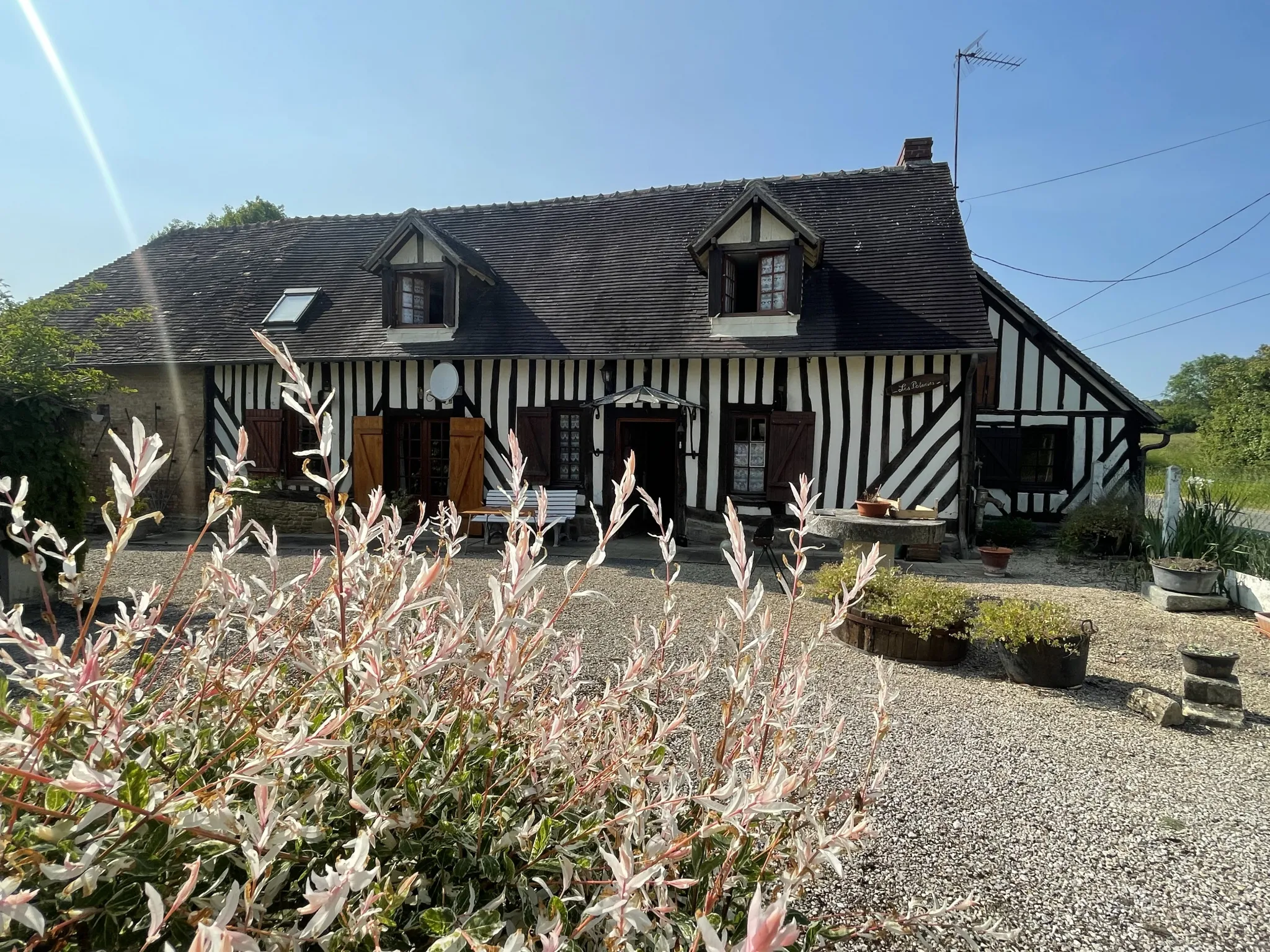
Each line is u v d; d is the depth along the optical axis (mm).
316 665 1446
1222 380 24656
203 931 703
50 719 972
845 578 4941
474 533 10312
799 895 1469
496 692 1473
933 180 11086
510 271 11906
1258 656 5121
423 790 1319
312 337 11461
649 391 9180
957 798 2949
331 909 853
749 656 1593
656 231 11820
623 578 7504
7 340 5742
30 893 804
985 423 11500
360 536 1334
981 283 11461
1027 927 2180
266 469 11266
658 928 1219
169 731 1370
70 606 5438
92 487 11805
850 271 10055
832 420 9258
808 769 1570
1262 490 8883
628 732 1721
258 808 951
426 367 10719
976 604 5023
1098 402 11125
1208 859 2562
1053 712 3949
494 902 1163
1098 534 9148
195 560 7906
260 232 14656
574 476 10484
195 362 11312
